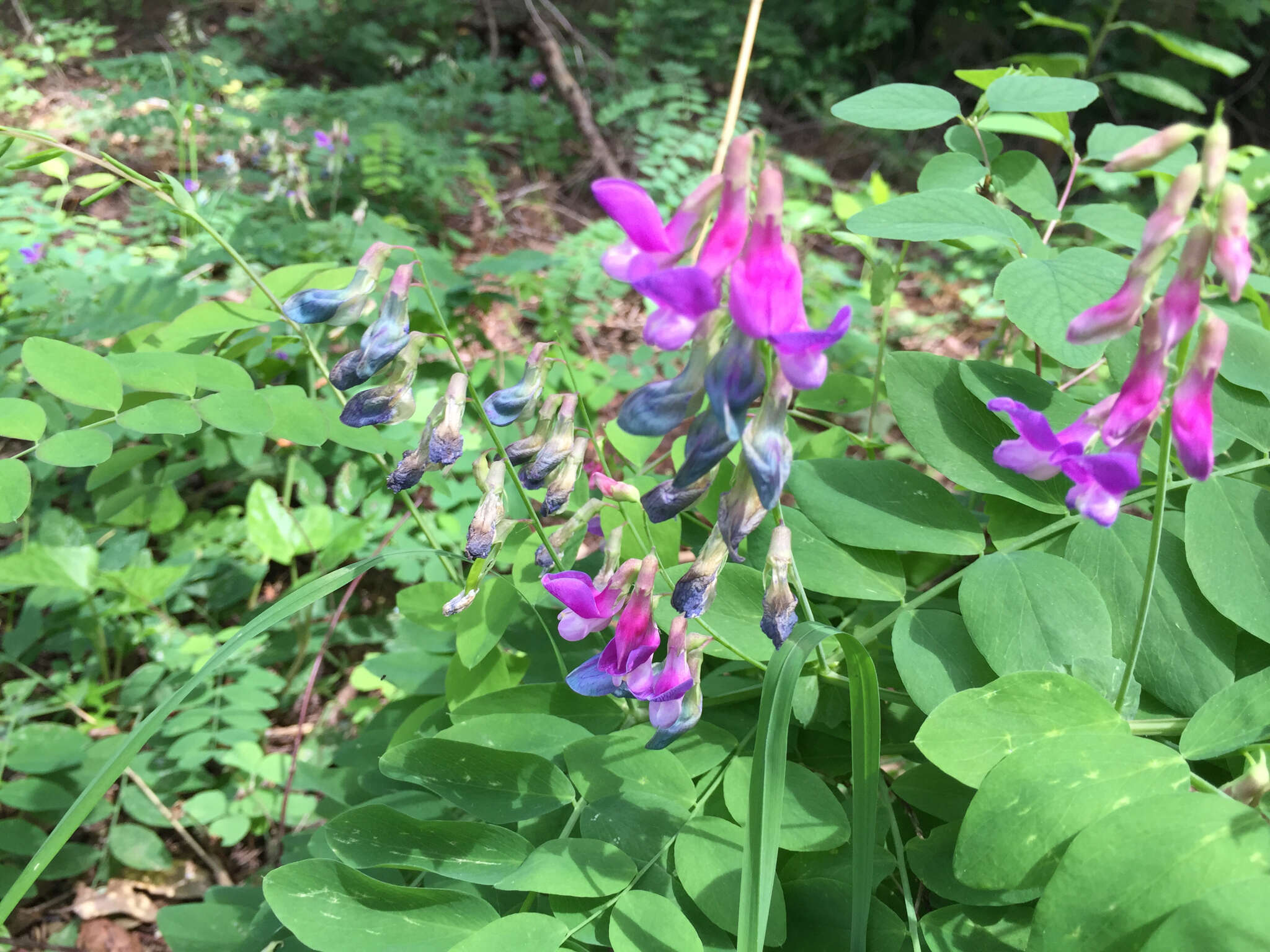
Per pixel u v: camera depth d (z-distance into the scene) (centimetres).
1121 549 17
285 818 28
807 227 25
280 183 67
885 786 18
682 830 16
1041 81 21
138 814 27
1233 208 11
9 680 33
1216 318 12
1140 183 87
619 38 118
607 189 12
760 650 18
